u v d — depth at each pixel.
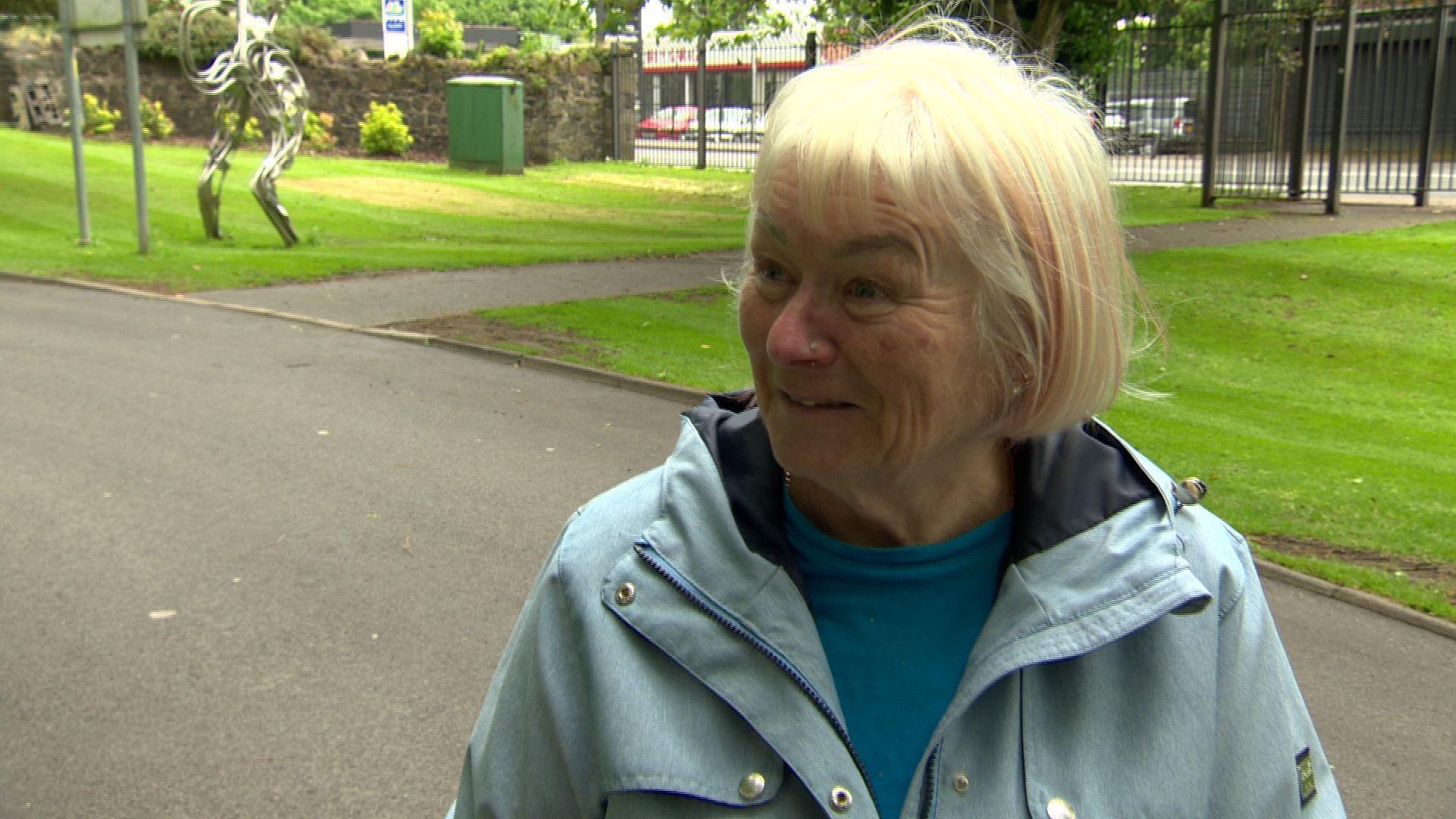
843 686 1.19
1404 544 6.07
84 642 4.80
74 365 9.81
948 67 1.07
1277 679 1.23
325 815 3.72
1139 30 24.22
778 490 1.22
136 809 3.72
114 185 21.38
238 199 21.11
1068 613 1.12
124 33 15.45
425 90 31.22
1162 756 1.12
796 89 1.09
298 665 4.64
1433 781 4.02
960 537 1.21
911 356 1.04
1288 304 12.62
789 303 1.08
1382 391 9.66
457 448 7.65
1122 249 1.14
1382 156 28.70
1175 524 1.19
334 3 65.50
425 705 4.37
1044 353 1.08
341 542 5.94
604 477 7.12
